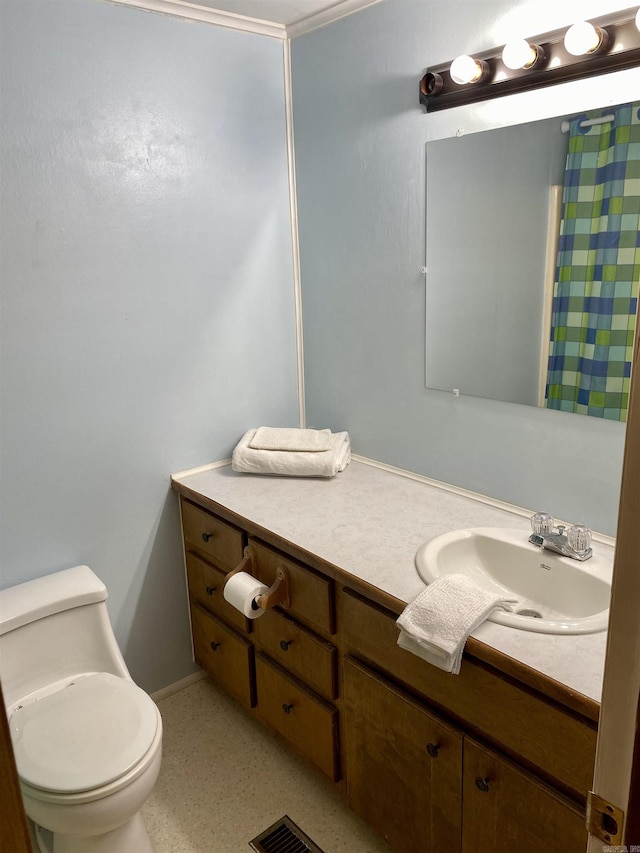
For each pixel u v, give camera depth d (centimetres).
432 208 196
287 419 261
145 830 181
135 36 197
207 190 221
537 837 133
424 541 179
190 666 253
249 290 239
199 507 221
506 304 183
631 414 57
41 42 182
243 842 187
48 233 192
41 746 163
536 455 186
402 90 197
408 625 141
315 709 188
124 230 206
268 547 192
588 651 130
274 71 230
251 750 220
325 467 223
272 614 197
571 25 154
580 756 121
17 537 203
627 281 157
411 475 225
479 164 181
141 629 237
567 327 171
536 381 181
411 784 161
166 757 217
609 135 153
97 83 193
